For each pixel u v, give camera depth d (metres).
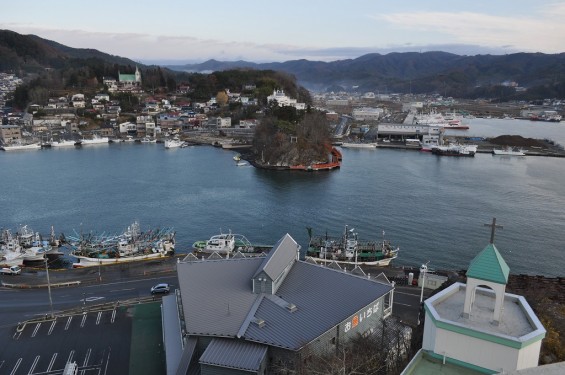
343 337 56.59
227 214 143.62
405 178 193.38
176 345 58.91
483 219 136.50
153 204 154.50
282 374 50.53
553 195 165.12
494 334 28.81
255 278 60.69
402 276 89.62
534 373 18.33
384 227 129.75
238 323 56.03
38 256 106.56
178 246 117.81
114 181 187.50
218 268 66.19
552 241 119.56
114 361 61.88
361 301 59.44
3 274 92.69
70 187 176.88
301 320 55.41
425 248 114.56
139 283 87.12
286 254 66.75
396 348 54.72
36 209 148.88
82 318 73.25
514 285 82.00
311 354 52.34
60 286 86.12
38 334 68.56
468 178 194.25
